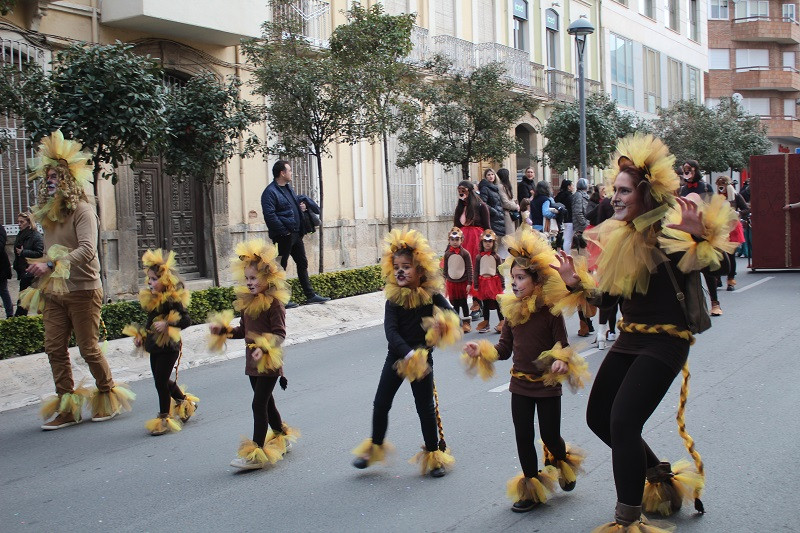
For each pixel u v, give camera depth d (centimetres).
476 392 806
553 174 3117
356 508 512
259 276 599
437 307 557
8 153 1373
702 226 403
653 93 3969
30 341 1005
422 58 2188
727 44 5597
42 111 1145
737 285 1559
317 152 1562
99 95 1137
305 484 562
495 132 2038
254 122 1540
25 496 565
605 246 430
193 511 520
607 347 998
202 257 1766
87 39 1512
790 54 5778
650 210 423
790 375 822
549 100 2977
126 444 685
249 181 1844
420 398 568
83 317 754
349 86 1509
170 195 1692
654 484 474
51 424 745
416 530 472
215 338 614
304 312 1300
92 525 504
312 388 858
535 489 491
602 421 447
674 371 418
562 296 465
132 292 1582
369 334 1223
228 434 701
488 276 1129
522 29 2966
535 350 491
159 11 1510
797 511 476
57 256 727
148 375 955
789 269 1734
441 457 570
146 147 1233
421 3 2417
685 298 420
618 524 407
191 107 1409
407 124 1788
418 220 2392
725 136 3288
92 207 774
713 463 566
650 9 3981
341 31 1595
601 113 2489
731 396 747
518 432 495
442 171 2503
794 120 5709
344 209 2116
